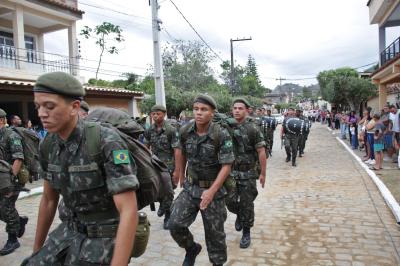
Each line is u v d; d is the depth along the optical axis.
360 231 5.05
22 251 4.53
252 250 4.44
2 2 14.99
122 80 29.44
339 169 10.52
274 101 103.12
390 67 13.91
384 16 18.34
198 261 4.13
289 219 5.69
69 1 18.09
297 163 12.07
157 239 4.84
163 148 5.51
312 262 4.06
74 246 2.00
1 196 4.34
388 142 11.19
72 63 18.22
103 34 26.62
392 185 7.74
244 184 4.45
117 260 1.74
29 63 16.33
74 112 1.84
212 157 3.43
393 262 4.02
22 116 13.67
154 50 12.16
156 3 12.04
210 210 3.44
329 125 35.62
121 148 1.87
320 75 46.72
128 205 1.83
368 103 28.05
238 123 4.48
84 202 1.94
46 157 2.08
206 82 27.88
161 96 12.21
